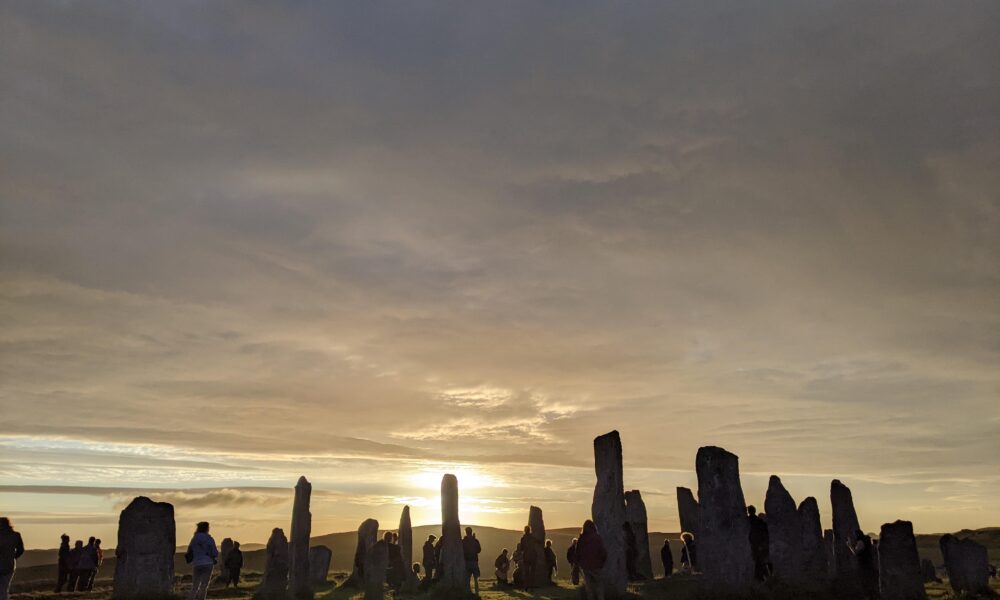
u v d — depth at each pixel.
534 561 30.09
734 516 22.73
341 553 92.94
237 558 33.81
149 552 24.73
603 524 23.38
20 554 18.56
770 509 25.67
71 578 29.92
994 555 51.75
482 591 29.06
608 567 22.84
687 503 38.59
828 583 24.28
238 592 29.42
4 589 18.23
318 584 33.78
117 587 24.28
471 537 27.94
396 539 29.92
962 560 26.17
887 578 21.59
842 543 25.42
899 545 21.61
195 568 19.55
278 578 25.97
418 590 28.48
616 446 23.94
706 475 23.28
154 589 24.44
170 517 25.28
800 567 24.77
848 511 25.78
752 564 22.50
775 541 25.19
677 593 23.89
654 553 70.75
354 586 32.16
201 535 19.91
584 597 23.23
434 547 31.69
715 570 22.56
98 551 30.48
